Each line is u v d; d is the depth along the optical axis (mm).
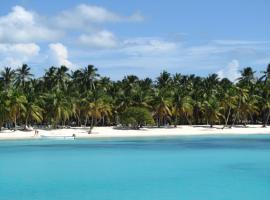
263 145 75312
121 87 132500
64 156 57750
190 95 131875
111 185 36312
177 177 40406
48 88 127125
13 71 118938
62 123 122875
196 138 94250
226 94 125062
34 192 33406
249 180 38562
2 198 31188
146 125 123062
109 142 81938
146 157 56469
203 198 31125
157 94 119125
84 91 122438
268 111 131625
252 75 135000
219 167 46969
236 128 121562
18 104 97750
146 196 31859
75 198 31203
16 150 65500
